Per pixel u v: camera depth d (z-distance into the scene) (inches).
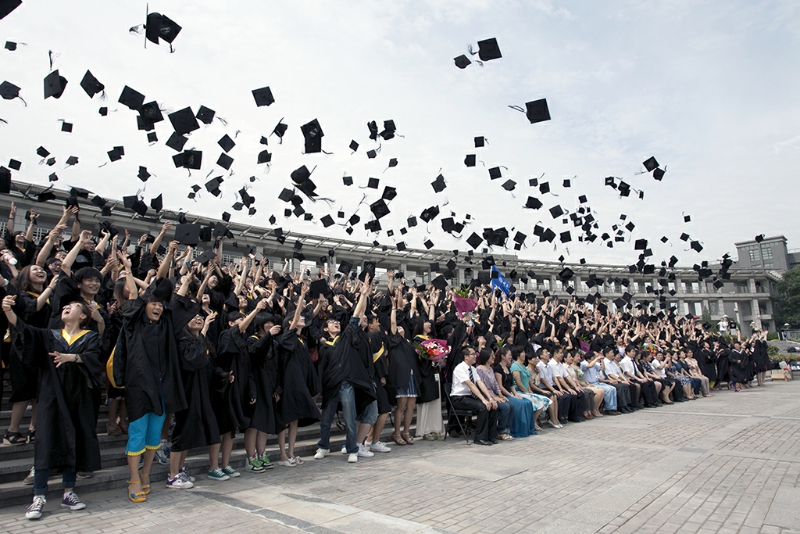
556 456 258.5
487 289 654.5
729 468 226.1
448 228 479.5
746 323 2452.0
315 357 298.2
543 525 153.0
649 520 158.1
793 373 904.3
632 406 456.4
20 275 193.6
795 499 178.9
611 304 1712.6
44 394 160.7
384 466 236.4
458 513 163.8
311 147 341.1
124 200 398.3
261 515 159.5
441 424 322.3
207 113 347.3
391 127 405.7
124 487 193.2
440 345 316.2
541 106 290.4
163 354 181.0
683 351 607.2
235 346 210.8
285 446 249.1
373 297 385.1
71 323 172.7
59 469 165.2
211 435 193.0
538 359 387.9
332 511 164.2
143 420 174.7
